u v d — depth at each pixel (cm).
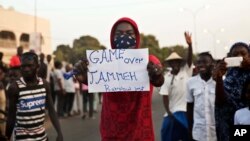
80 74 415
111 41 419
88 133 1102
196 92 547
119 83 405
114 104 407
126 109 404
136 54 406
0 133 502
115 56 407
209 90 538
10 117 483
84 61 412
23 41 4656
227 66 465
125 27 413
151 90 416
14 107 483
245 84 446
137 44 414
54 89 1436
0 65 983
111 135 406
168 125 686
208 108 536
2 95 796
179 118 673
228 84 489
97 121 1339
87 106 1578
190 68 694
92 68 412
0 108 786
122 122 403
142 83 402
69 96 1474
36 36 1670
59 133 515
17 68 835
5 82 933
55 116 516
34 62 484
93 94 1512
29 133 480
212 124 534
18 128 482
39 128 487
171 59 682
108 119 409
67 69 1474
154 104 1969
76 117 1455
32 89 484
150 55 422
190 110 571
